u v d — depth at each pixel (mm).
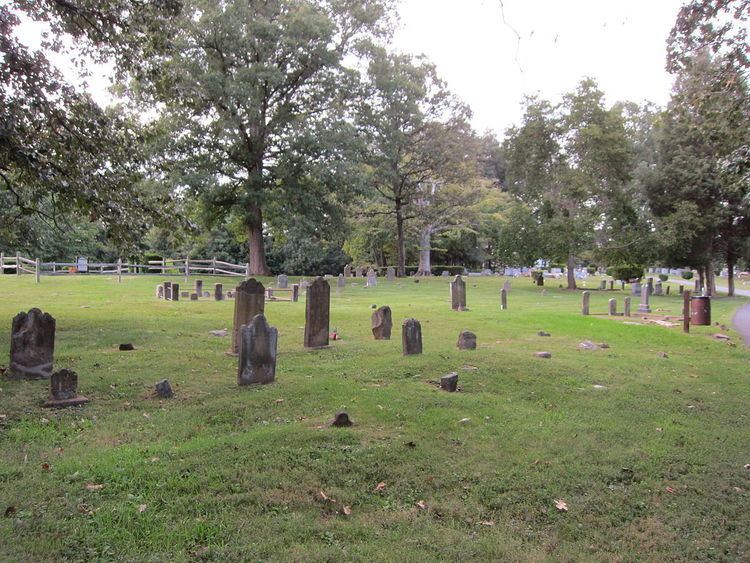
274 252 53719
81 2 11562
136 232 11555
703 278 41562
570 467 5465
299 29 30703
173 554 3736
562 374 9344
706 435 6715
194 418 6449
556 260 38000
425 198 46500
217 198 33656
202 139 30625
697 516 4703
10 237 15719
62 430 5887
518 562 3875
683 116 15148
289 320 14898
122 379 7965
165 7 12203
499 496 4836
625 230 36562
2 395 6945
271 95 33906
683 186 34094
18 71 10125
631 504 4840
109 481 4695
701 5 12242
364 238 51062
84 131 11008
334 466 5176
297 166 32312
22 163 9906
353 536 4109
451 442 5949
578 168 35531
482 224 48188
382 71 36406
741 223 35094
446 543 4059
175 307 17391
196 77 27906
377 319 12219
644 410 7641
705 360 12008
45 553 3660
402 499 4727
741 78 12383
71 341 10680
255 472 4980
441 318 16484
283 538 4004
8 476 4719
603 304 26578
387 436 6012
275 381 8125
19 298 18906
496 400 7637
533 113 35906
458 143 42875
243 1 29625
